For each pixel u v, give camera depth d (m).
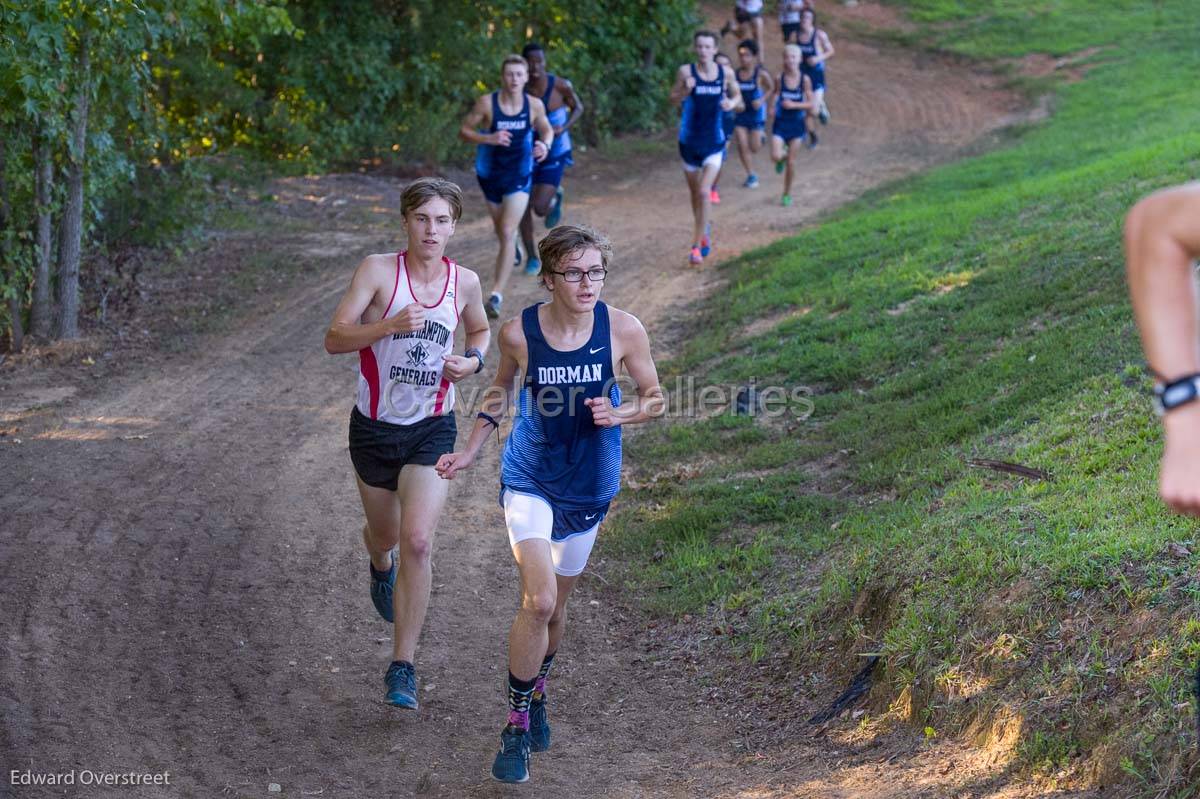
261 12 15.25
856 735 6.27
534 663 5.97
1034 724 5.52
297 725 6.91
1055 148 22.86
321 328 15.30
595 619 8.30
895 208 19.42
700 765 6.31
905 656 6.38
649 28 31.17
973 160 23.81
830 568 7.85
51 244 14.41
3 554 8.89
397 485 7.07
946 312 12.42
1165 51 36.25
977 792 5.38
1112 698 5.36
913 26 43.66
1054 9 43.94
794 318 13.70
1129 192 14.74
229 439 11.61
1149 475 7.09
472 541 9.62
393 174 25.16
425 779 6.27
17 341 14.00
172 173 18.66
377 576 7.69
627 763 6.42
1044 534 6.71
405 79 25.97
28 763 6.29
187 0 14.73
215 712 7.02
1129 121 25.16
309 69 24.75
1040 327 11.14
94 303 15.82
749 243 19.03
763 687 7.07
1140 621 5.62
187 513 9.83
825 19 44.72
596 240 5.88
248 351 14.41
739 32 35.22
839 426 10.50
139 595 8.42
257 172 22.94
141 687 7.25
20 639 7.70
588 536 6.29
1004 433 8.97
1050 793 5.18
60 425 11.85
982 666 6.01
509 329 6.13
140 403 12.59
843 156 27.59
